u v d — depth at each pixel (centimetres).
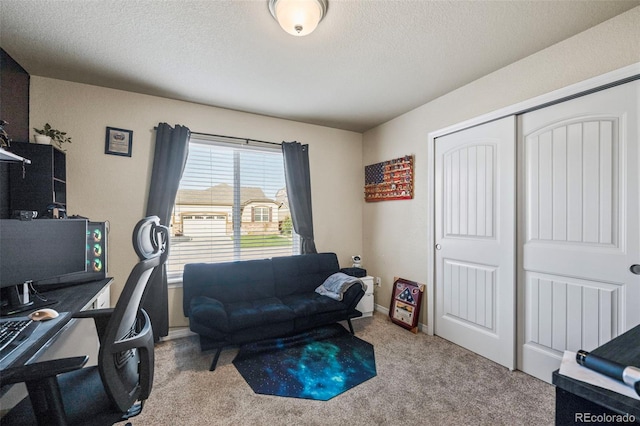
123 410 106
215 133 310
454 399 186
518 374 217
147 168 279
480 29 183
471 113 256
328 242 380
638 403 62
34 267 158
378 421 166
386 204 361
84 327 175
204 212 311
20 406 105
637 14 164
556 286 203
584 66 185
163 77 244
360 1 157
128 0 156
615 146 176
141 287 120
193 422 165
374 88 268
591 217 185
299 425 162
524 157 221
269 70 234
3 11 162
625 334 98
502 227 233
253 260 308
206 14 168
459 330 267
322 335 290
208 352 252
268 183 347
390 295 351
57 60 216
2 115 199
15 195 203
